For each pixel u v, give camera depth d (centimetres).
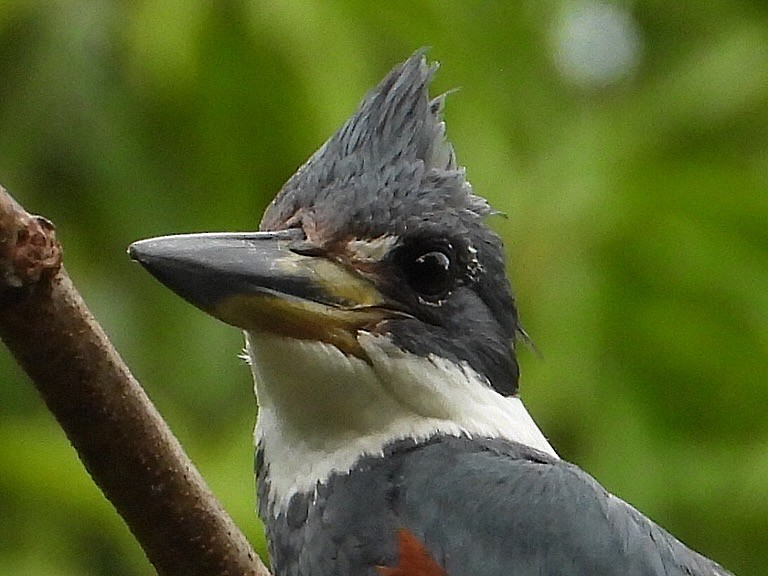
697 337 1102
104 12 1120
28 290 517
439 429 727
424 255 730
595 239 1100
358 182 739
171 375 1107
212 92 1088
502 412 745
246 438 1057
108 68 1123
